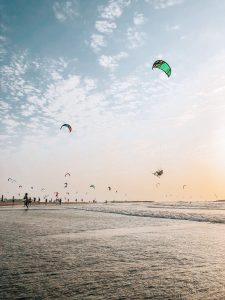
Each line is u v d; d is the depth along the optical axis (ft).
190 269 24.79
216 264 26.63
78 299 17.42
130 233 49.73
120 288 19.56
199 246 36.65
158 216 99.09
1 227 57.36
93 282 20.88
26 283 20.59
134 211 140.46
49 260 27.89
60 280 21.36
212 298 17.53
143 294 18.33
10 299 17.47
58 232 49.90
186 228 59.00
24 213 110.52
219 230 55.06
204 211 139.95
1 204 263.08
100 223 69.00
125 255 30.60
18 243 37.73
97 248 34.60
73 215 101.35
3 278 21.85
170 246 36.55
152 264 26.55
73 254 30.81
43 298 17.61
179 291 18.89
